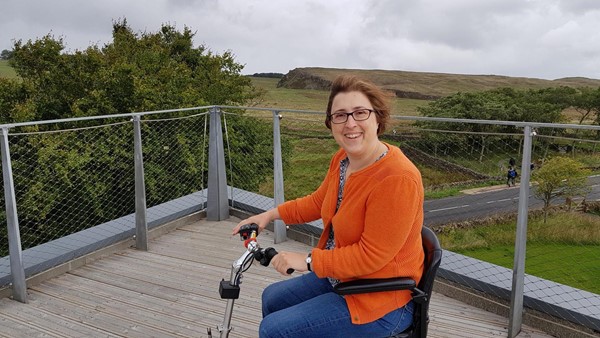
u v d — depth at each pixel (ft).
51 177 18.03
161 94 47.32
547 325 9.14
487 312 10.03
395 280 5.07
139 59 59.06
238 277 5.66
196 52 73.77
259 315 9.92
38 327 9.48
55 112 50.90
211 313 10.03
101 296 10.74
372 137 5.34
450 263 10.85
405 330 5.32
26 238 17.76
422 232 5.57
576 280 9.51
